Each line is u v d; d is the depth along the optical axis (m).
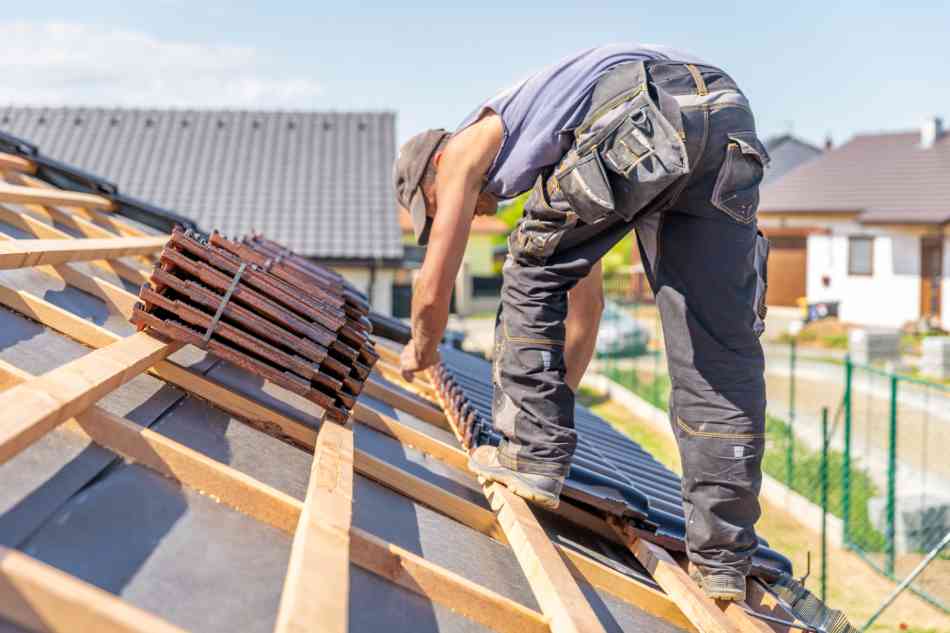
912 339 29.44
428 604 2.02
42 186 5.62
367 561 2.04
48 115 27.41
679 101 2.50
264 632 1.60
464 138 2.72
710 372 2.60
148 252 4.51
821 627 2.78
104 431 1.98
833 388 21.06
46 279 3.27
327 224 22.97
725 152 2.52
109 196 6.04
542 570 2.20
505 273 2.80
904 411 18.12
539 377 2.71
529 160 2.62
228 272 2.89
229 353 2.69
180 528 1.82
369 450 2.96
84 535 1.67
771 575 2.88
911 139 35.19
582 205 2.49
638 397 19.86
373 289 21.86
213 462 2.02
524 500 2.77
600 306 3.41
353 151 26.36
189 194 24.61
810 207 33.56
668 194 2.51
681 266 2.60
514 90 2.70
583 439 4.66
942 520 11.28
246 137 26.88
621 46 2.69
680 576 2.68
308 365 2.77
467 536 2.67
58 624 1.21
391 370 4.95
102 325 3.03
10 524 1.61
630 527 3.05
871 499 11.62
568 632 1.88
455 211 2.72
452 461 3.44
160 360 2.62
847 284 32.84
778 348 29.05
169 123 27.34
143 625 1.21
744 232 2.60
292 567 1.61
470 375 6.02
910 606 9.71
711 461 2.59
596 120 2.51
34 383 1.86
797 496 12.62
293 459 2.56
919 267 31.02
